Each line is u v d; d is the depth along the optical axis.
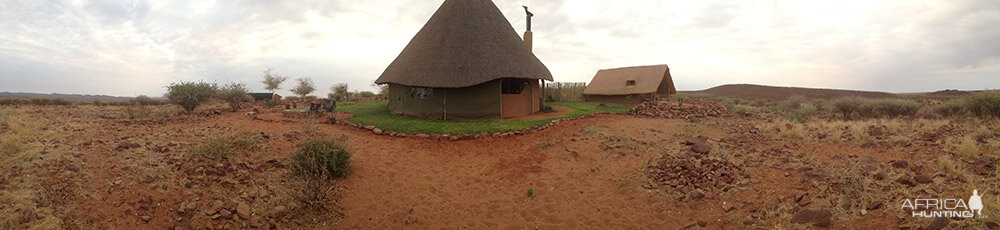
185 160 6.64
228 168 6.64
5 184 4.79
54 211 4.43
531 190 6.61
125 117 13.05
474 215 5.74
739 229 4.69
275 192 6.03
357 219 5.54
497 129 11.67
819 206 4.80
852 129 9.38
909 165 5.76
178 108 16.80
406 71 15.67
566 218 5.56
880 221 4.13
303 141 9.60
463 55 15.16
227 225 4.93
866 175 5.50
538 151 9.37
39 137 7.41
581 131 11.64
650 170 7.38
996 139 6.64
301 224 5.27
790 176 6.12
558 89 29.05
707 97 42.75
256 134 9.31
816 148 7.97
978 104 11.01
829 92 56.25
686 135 11.09
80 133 8.55
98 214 4.58
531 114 16.83
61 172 5.45
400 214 5.73
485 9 17.31
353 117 14.87
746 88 69.81
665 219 5.34
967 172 5.05
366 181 7.12
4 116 9.95
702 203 5.65
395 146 10.05
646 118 15.61
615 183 6.94
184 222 4.82
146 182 5.55
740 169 6.75
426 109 15.51
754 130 11.01
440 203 6.19
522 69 15.50
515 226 5.37
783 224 4.55
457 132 11.30
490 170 8.02
